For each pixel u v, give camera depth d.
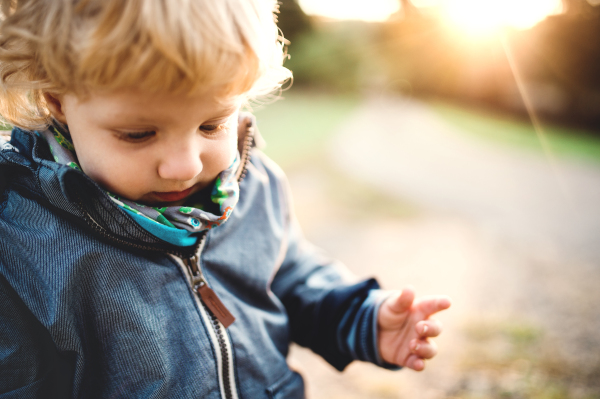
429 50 29.72
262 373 0.85
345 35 30.20
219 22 0.53
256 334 0.85
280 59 0.73
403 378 2.31
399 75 31.56
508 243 4.89
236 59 0.55
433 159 10.73
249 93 0.69
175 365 0.73
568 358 2.50
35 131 0.68
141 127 0.56
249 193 0.91
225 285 0.83
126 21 0.49
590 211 6.61
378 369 2.42
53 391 0.69
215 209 0.76
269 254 0.92
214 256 0.81
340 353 0.97
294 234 1.08
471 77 26.05
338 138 12.48
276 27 0.72
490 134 16.12
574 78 17.62
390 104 26.30
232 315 0.80
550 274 3.99
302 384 0.96
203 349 0.76
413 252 4.40
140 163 0.59
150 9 0.49
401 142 13.25
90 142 0.58
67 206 0.65
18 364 0.66
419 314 0.92
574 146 13.59
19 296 0.65
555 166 10.41
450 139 14.51
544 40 18.44
